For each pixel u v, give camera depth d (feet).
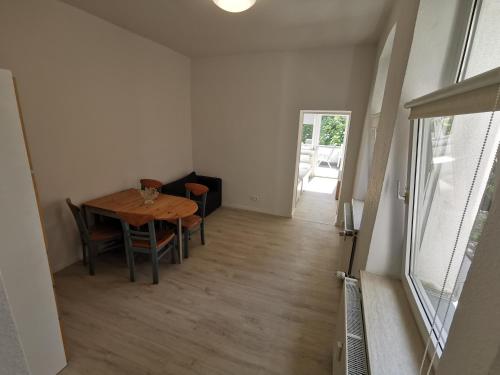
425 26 3.84
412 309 4.20
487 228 1.55
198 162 16.47
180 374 5.46
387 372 3.25
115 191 11.06
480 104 2.12
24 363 1.90
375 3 7.59
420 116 3.57
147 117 12.30
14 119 4.11
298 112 13.29
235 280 8.79
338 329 5.29
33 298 4.69
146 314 7.08
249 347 6.17
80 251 9.68
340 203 13.53
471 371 1.54
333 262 10.10
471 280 1.67
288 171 14.37
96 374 5.40
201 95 15.14
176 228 9.96
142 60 11.49
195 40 11.54
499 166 1.70
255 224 13.74
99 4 8.16
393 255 5.02
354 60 11.72
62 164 8.72
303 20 8.98
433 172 4.02
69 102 8.67
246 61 13.60
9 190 4.12
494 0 2.98
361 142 11.98
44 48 7.73
